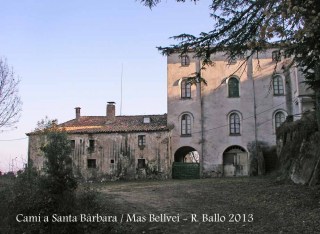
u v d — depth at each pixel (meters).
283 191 17.88
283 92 39.97
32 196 12.57
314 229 10.71
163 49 10.66
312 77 12.20
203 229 12.21
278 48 9.01
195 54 10.77
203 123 40.62
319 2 6.54
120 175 39.47
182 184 27.97
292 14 6.55
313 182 17.97
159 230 12.38
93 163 40.28
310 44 8.16
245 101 40.41
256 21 9.63
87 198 14.06
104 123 43.34
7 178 15.16
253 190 20.02
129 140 40.06
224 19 9.94
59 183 12.60
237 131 40.34
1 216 12.50
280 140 28.89
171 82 41.75
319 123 16.62
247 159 39.75
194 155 46.16
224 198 18.08
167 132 39.50
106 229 12.42
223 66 41.12
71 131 41.09
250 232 11.29
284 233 10.74
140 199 18.78
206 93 41.06
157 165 39.00
